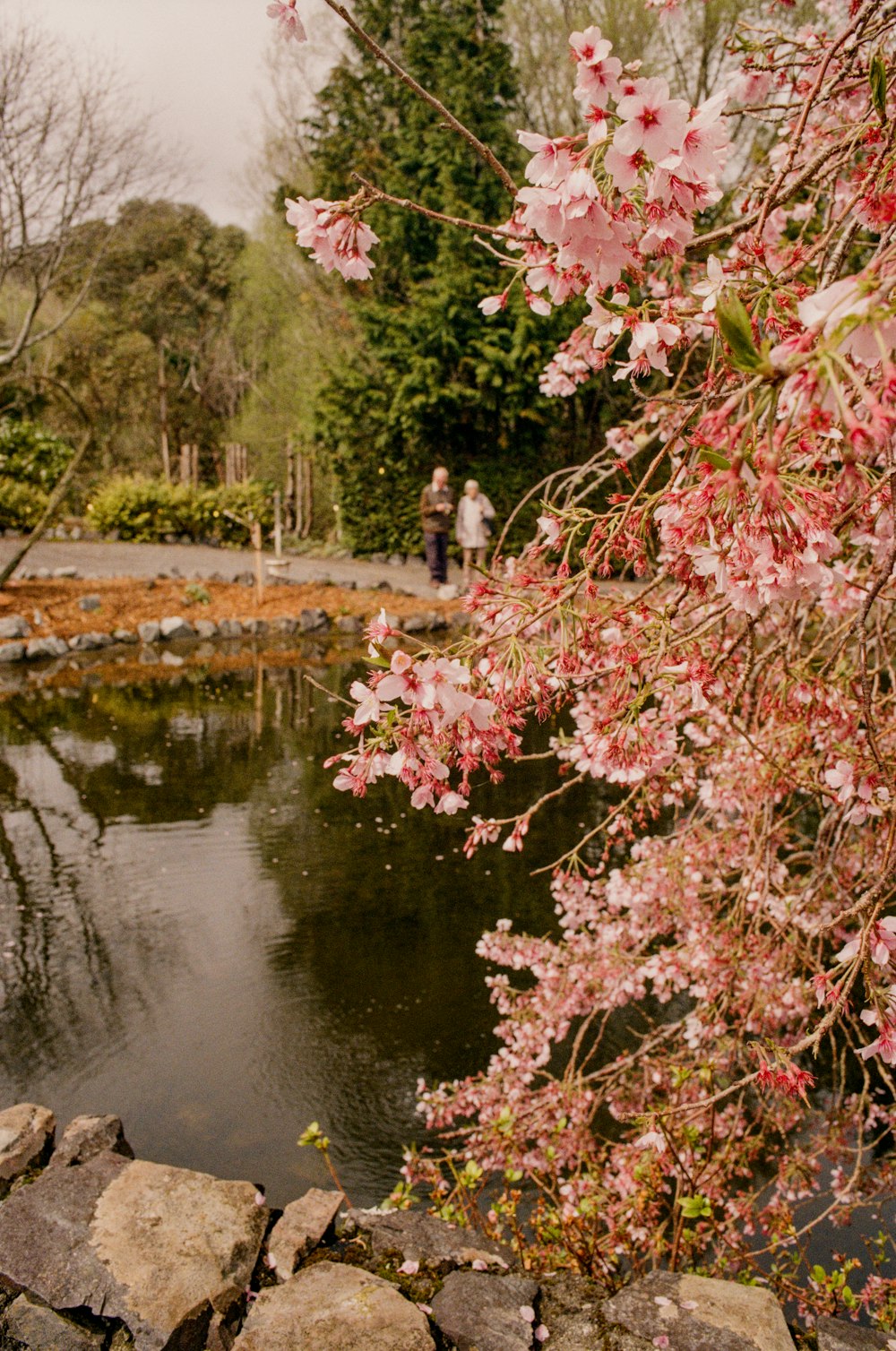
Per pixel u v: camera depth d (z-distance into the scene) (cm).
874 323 80
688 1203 212
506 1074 310
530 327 1412
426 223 1636
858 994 365
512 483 1592
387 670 143
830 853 297
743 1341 182
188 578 1420
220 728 801
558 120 1734
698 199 126
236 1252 206
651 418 212
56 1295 195
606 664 205
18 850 547
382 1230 219
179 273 3197
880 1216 289
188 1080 344
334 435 1688
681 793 322
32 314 1170
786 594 129
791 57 232
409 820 597
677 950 303
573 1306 195
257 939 444
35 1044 365
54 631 1148
